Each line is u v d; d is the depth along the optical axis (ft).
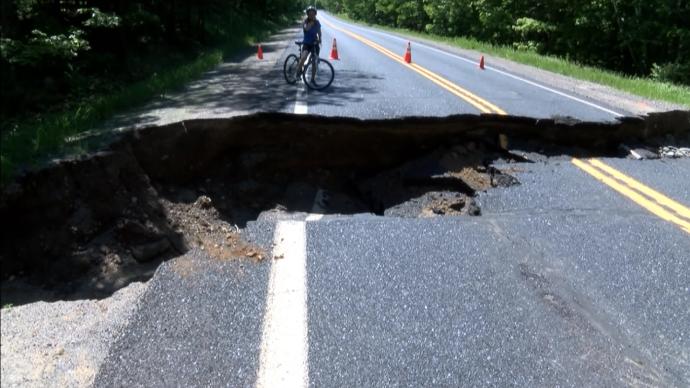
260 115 23.86
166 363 9.47
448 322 10.87
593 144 25.68
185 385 8.94
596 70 53.47
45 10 39.06
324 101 28.45
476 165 23.35
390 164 25.27
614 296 12.17
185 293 11.90
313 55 33.42
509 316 11.16
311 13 32.71
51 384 11.79
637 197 18.89
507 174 21.77
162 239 18.72
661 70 65.51
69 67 36.50
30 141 19.89
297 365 9.42
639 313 11.50
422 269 13.26
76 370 12.27
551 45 83.51
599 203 18.30
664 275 13.21
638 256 14.23
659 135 27.12
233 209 22.24
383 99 29.89
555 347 10.14
